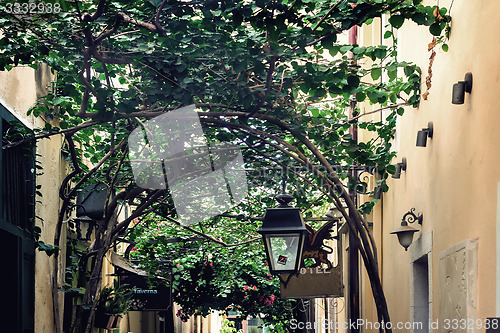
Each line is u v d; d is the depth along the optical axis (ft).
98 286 28.96
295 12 20.45
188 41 22.03
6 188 26.40
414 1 20.43
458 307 20.15
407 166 29.22
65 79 24.03
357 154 26.94
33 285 28.89
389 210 33.63
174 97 22.99
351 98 31.53
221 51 22.22
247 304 56.59
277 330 64.03
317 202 35.86
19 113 27.12
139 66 23.29
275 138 25.07
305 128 26.05
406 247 25.68
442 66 23.56
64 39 22.34
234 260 50.60
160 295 45.85
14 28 20.36
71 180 33.94
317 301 71.87
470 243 19.13
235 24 20.33
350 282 39.14
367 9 20.34
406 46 30.53
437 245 23.70
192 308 55.88
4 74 25.45
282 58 23.24
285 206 26.43
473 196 19.49
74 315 28.89
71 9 21.45
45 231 30.91
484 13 18.90
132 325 61.67
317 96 23.15
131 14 22.29
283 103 25.80
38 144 29.55
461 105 20.95
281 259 25.58
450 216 21.99
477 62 19.42
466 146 20.34
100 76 27.35
